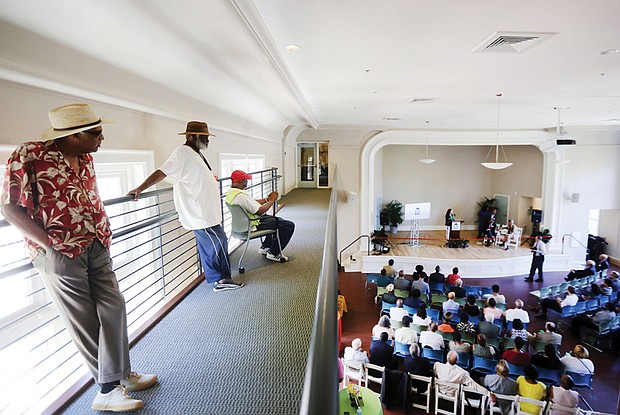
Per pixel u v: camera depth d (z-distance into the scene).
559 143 7.46
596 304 7.21
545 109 7.05
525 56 3.37
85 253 1.41
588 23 2.52
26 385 1.99
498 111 7.31
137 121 2.76
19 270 1.44
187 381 1.72
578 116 8.19
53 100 1.94
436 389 4.49
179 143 3.42
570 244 11.47
